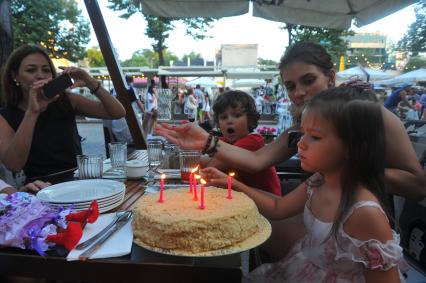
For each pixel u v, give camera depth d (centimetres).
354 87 127
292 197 152
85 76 257
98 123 1471
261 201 152
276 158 191
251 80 2130
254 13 429
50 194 142
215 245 96
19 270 97
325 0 401
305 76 170
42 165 235
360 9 396
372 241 105
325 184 133
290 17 431
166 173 206
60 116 243
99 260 95
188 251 95
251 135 220
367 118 112
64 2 1470
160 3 421
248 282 138
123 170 214
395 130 144
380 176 116
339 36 998
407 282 156
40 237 98
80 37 1550
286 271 135
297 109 186
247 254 229
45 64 235
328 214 127
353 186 115
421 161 189
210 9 427
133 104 335
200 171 159
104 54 305
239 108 240
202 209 107
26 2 1289
